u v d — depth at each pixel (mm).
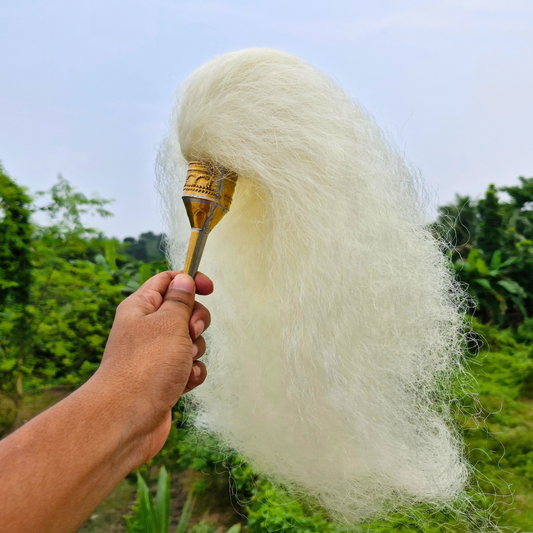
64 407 534
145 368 625
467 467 1793
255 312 1063
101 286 3010
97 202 3035
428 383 1411
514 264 4992
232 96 823
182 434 2301
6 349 2748
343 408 995
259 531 1626
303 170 861
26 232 2838
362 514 1324
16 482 445
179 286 767
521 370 3121
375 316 1011
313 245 874
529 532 1515
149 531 1548
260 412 1114
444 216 1422
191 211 820
